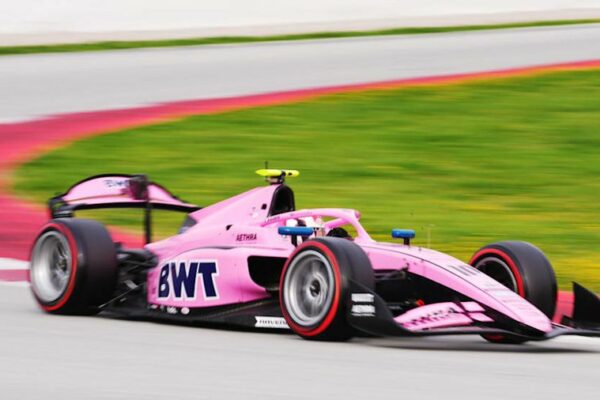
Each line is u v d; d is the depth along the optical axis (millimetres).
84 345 23719
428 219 50531
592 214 52156
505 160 64188
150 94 84188
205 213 30500
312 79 92250
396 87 87625
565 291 37312
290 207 29672
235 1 154750
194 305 27922
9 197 53250
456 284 25703
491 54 107312
